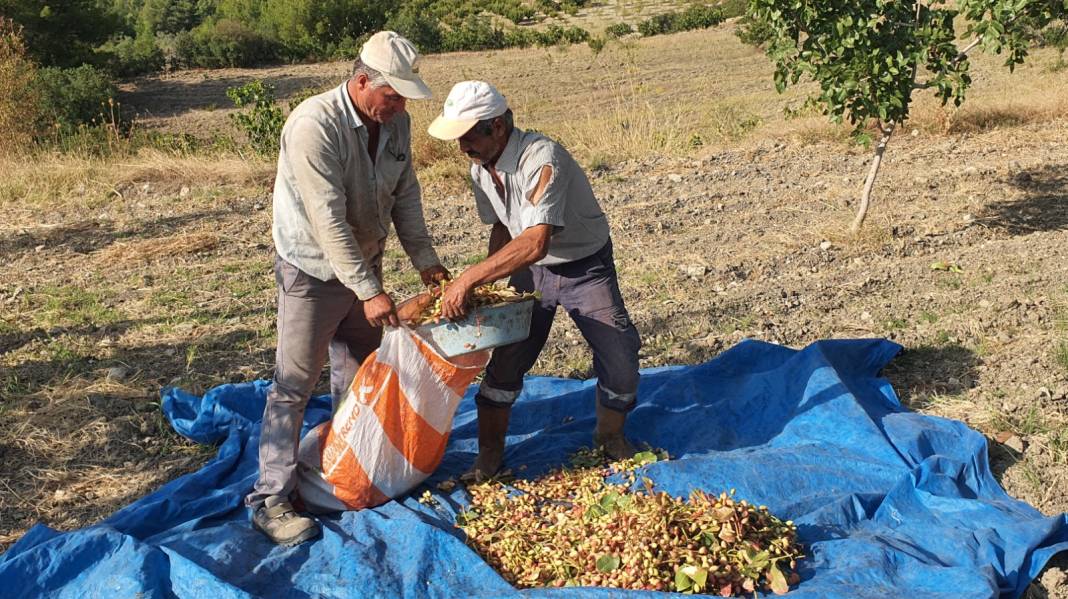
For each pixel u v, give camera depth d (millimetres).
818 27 7672
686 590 3412
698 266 7801
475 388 5586
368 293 3775
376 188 3955
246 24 44031
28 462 4863
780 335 6348
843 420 4766
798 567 3666
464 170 11070
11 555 3709
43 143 13875
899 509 4148
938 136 12172
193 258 8359
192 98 28109
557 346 6250
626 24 46125
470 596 3484
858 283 7227
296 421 4047
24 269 8109
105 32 31906
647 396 5379
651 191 10453
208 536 3879
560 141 12844
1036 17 7418
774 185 10344
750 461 4418
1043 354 5676
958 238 8297
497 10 54406
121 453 4977
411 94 3629
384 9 41312
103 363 6043
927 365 5785
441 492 4336
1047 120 12734
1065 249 7691
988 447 4684
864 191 8305
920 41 7387
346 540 3834
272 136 13125
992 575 3588
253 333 6531
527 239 3883
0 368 5965
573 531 3820
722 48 32844
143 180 10984
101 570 3578
